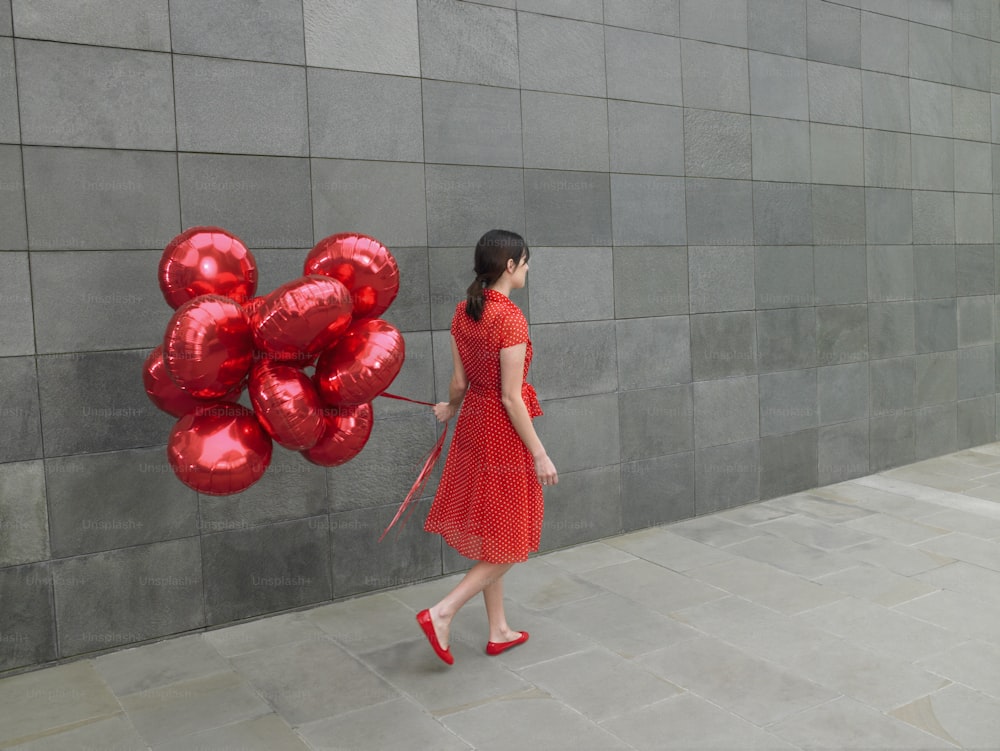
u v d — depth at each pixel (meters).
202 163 3.73
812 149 6.01
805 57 5.94
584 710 3.04
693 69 5.34
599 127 4.94
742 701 3.08
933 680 3.21
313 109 3.99
